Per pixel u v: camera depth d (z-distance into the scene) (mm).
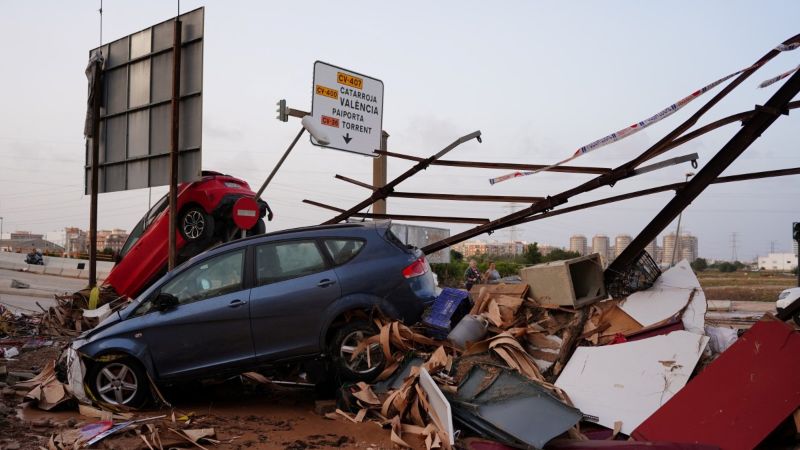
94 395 6902
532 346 7051
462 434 5457
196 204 12758
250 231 13211
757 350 5578
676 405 5605
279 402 7453
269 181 11305
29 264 42469
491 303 7398
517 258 44000
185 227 12820
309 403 7367
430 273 8078
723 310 26391
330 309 7184
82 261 39562
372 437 5820
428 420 5785
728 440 5148
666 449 4949
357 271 7398
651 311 6938
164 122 12258
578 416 5332
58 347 11266
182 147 11547
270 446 5570
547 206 8750
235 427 6191
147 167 12609
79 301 13070
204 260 7336
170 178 11297
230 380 8453
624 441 5250
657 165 7375
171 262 11148
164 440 5516
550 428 5199
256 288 7191
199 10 11461
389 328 7055
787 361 5379
